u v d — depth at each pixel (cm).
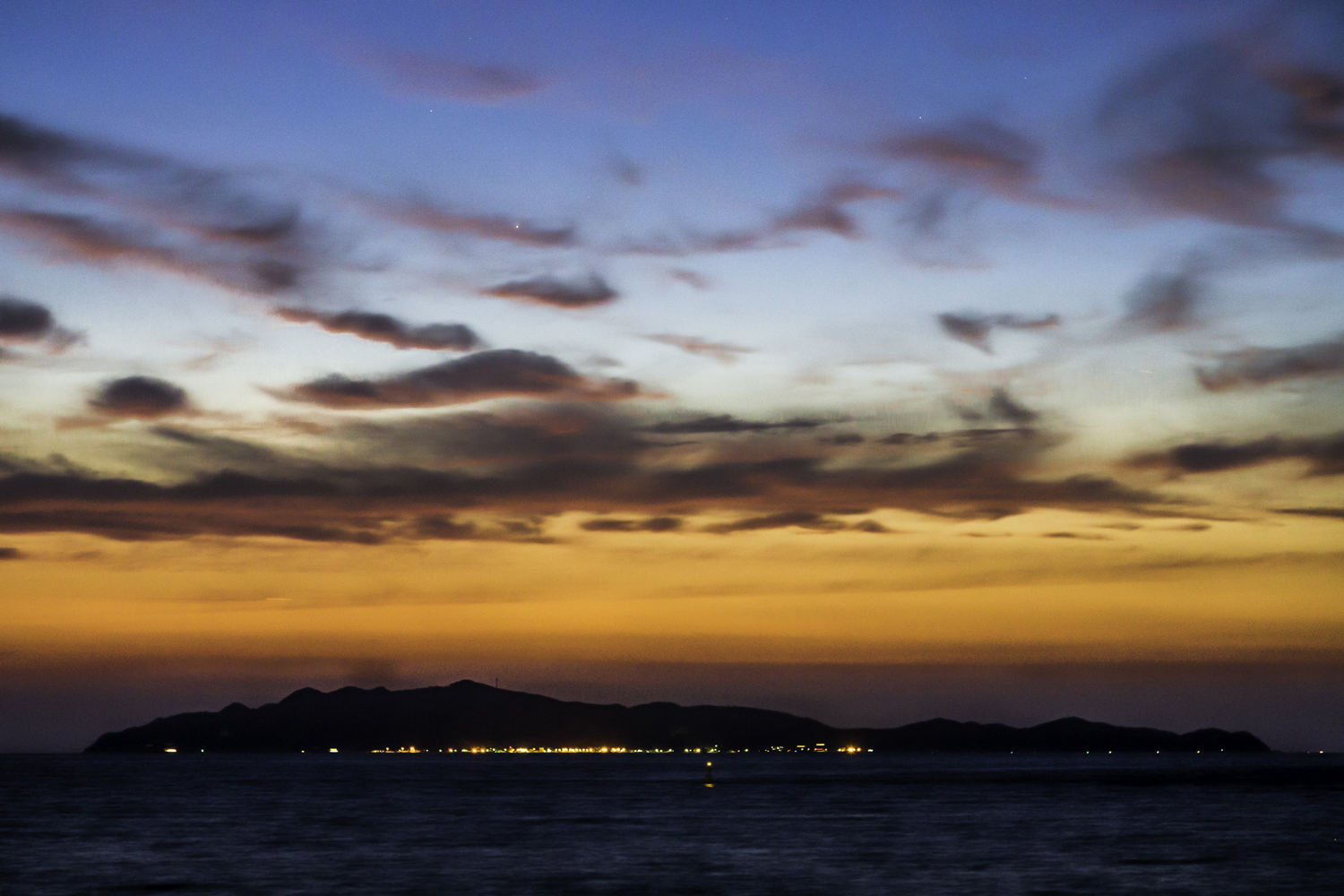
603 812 12700
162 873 6906
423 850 8200
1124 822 10731
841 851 7994
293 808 13675
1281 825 10169
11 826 10769
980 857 7550
